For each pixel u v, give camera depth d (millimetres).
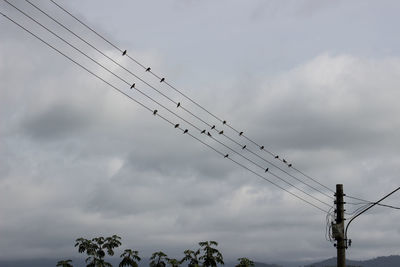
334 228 37312
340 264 37000
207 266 38375
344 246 37219
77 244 38062
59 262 37562
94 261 37594
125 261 37281
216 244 39406
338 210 37750
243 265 40156
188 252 38750
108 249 38094
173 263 37625
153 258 38094
